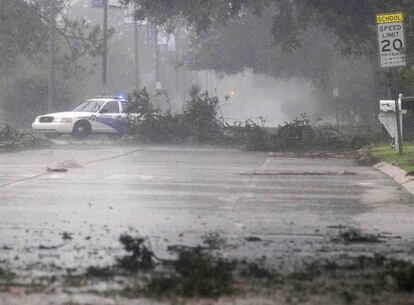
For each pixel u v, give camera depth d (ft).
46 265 71.05
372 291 61.82
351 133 354.13
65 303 58.23
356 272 68.18
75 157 212.84
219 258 72.64
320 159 218.59
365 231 90.22
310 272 68.18
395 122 206.59
